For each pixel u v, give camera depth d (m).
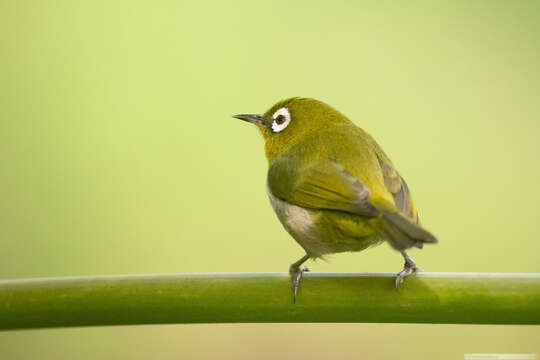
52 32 12.08
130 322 6.21
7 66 11.70
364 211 6.98
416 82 12.33
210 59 12.34
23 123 11.38
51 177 11.03
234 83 12.19
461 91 12.23
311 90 12.24
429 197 11.46
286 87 12.24
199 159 11.69
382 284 6.25
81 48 12.12
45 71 11.86
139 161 11.52
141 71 12.15
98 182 11.20
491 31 12.64
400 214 6.93
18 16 11.98
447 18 12.77
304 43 12.53
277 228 11.38
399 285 6.27
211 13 12.62
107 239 10.78
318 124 9.20
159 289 6.22
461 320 6.23
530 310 6.16
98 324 6.20
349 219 7.27
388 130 11.98
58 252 10.57
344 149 8.09
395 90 12.23
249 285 6.29
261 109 12.08
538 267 10.92
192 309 6.20
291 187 7.93
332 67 12.38
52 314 6.17
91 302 6.17
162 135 11.76
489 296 6.18
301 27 12.66
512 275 6.29
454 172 11.62
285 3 12.74
